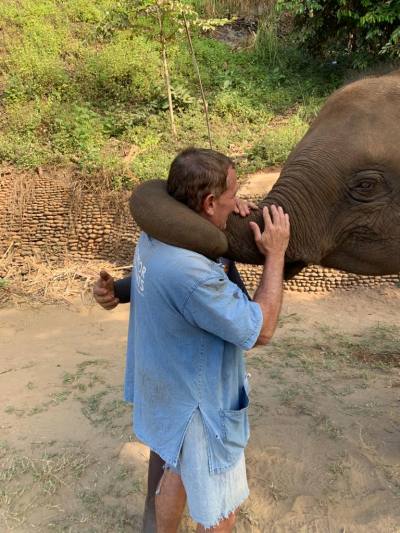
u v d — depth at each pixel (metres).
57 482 3.16
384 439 3.48
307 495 3.00
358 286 6.89
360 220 2.50
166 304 1.89
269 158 8.20
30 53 10.95
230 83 10.88
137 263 2.07
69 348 5.29
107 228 7.72
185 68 11.10
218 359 1.99
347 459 3.28
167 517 2.30
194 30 11.58
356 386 4.25
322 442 3.46
